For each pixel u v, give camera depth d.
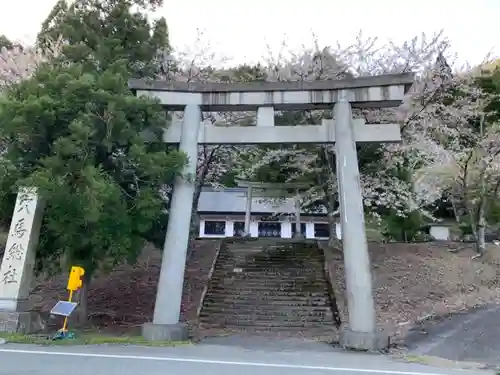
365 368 7.13
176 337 9.71
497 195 20.52
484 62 21.17
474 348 10.06
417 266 17.33
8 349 7.65
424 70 17.92
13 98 10.23
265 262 17.89
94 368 6.22
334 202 21.02
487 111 22.50
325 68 18.47
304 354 8.71
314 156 19.17
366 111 17.33
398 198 18.72
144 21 19.14
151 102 11.18
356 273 9.99
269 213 32.44
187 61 20.44
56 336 9.05
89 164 9.92
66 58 16.48
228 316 13.68
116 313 13.71
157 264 18.38
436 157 18.47
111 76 10.92
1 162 10.62
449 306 14.05
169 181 11.30
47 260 12.24
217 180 25.23
